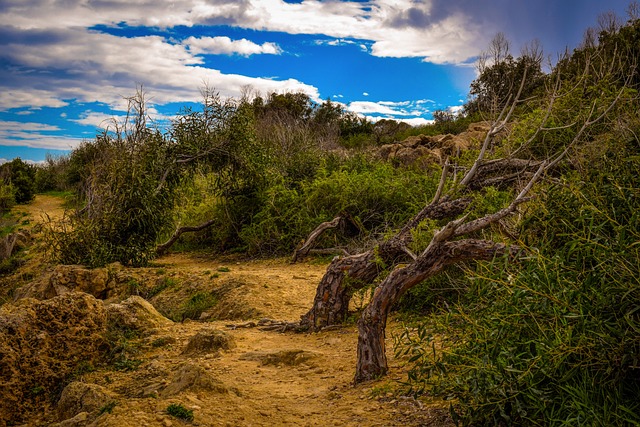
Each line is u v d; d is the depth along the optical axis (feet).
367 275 26.03
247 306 33.17
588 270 12.38
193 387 16.79
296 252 47.96
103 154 52.75
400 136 118.62
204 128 57.06
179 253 60.70
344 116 144.36
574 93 30.55
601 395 11.53
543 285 12.55
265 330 28.02
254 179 58.08
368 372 18.19
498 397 12.28
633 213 12.30
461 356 13.52
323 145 78.64
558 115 30.50
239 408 15.74
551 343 11.75
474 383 12.35
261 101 126.00
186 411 14.64
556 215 15.35
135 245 49.75
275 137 75.31
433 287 25.67
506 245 17.84
